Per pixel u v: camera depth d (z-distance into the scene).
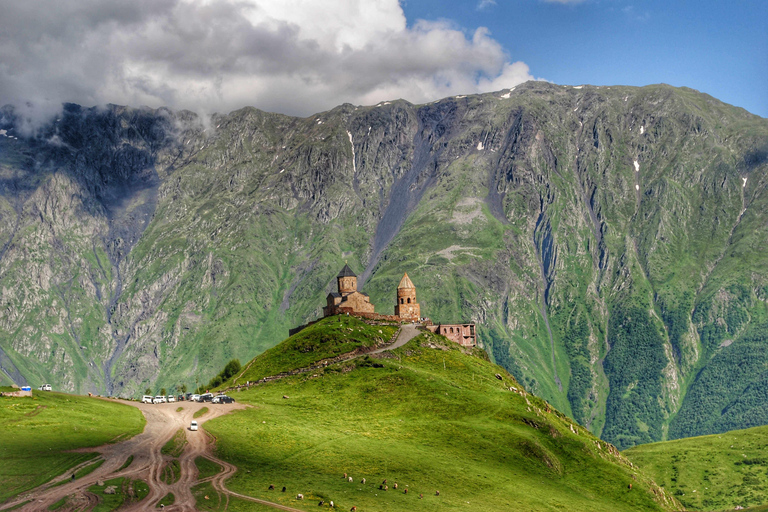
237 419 181.75
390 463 164.12
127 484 129.88
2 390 177.62
